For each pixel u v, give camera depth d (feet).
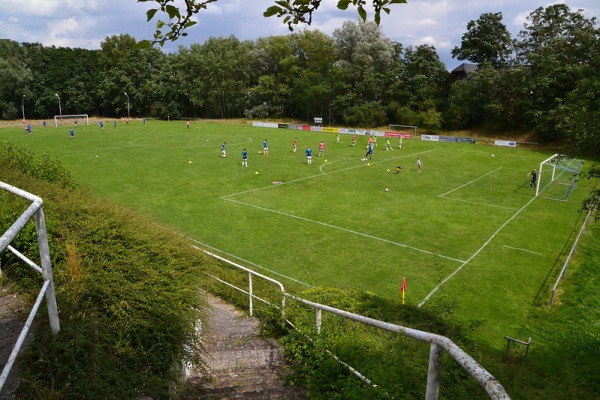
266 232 77.87
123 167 130.41
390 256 68.74
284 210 90.74
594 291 59.62
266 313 30.96
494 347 45.96
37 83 317.63
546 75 199.82
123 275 23.06
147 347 20.79
